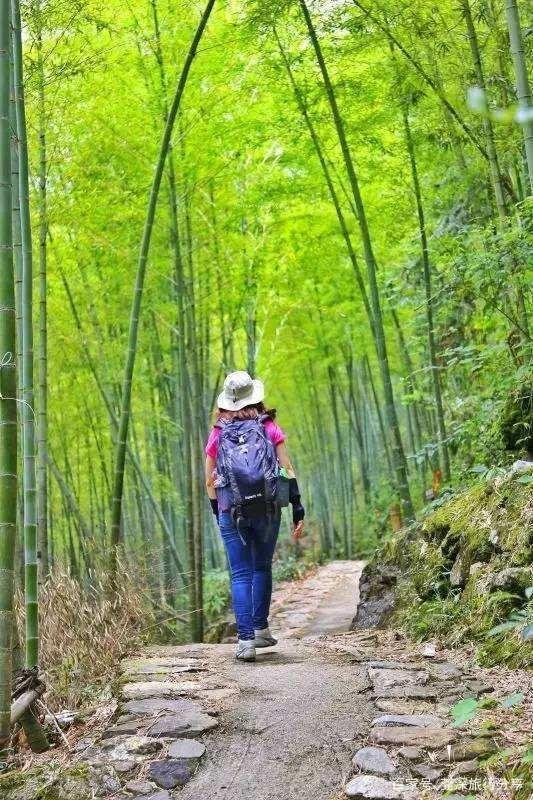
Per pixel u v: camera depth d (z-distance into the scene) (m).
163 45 6.98
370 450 17.73
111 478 9.82
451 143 6.11
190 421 7.25
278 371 14.51
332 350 14.03
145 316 9.06
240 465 3.87
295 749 2.55
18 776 2.57
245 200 8.52
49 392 8.79
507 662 3.18
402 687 3.00
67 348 8.59
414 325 8.04
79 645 4.09
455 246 5.35
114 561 4.91
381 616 4.93
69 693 3.67
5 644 2.70
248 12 5.94
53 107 5.91
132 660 3.95
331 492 16.14
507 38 5.12
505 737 2.42
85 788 2.42
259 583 4.03
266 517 3.90
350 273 10.54
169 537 8.30
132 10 6.77
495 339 6.05
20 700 2.87
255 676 3.39
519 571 3.52
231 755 2.56
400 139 7.32
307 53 6.75
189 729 2.70
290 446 20.89
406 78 5.85
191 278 7.87
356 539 16.00
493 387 5.20
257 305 10.61
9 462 2.68
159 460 10.16
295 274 10.34
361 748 2.50
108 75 6.69
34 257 7.76
